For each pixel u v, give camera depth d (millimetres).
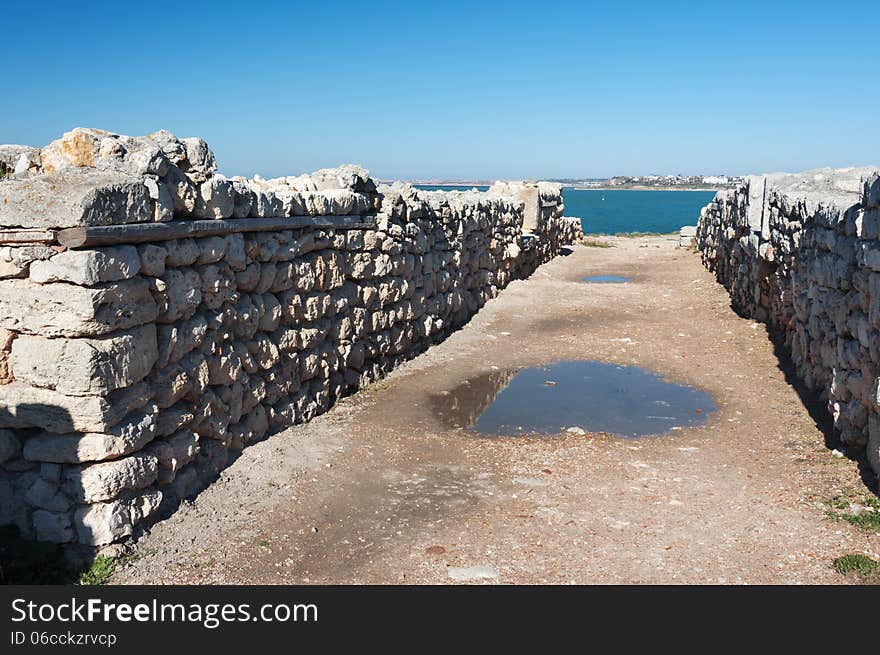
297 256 7492
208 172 5891
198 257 5719
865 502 5520
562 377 9805
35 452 4672
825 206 7961
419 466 6613
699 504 5758
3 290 4598
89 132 5164
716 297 15242
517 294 15961
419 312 10766
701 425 7820
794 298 9594
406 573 4742
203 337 5793
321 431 7398
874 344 5801
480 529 5359
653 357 10828
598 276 19344
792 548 4957
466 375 9875
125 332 4832
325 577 4711
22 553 4535
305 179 8508
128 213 4887
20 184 4578
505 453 6961
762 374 9688
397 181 10688
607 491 6047
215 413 6000
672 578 4629
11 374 4699
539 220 20203
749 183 12695
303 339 7562
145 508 4973
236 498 5684
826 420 7598
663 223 71312
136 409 4973
